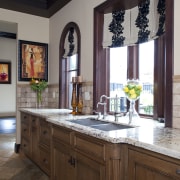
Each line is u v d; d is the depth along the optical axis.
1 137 5.12
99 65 2.88
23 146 3.65
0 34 6.54
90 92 2.97
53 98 4.05
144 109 2.60
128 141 1.44
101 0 2.79
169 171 1.19
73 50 3.46
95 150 1.71
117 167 1.53
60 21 3.80
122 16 2.70
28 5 3.64
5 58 7.90
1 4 3.60
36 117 3.07
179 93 1.81
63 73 3.80
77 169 1.96
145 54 2.60
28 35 4.04
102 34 2.90
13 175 2.90
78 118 2.50
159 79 2.32
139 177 1.39
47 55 4.24
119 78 2.86
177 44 1.84
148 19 2.38
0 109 7.88
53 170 2.44
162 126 1.95
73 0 3.40
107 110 2.93
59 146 2.29
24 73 4.01
